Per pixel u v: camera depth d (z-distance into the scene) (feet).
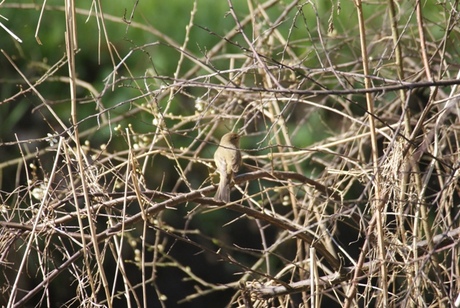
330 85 44.11
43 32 56.29
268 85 34.35
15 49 55.42
